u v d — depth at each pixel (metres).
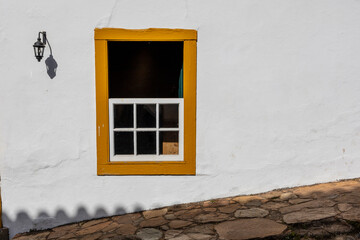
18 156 4.08
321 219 3.20
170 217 3.82
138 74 4.79
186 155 4.11
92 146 4.09
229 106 4.09
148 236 3.40
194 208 3.98
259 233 3.14
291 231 3.10
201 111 4.08
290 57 4.08
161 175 4.12
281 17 4.04
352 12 4.08
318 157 4.20
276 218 3.41
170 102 4.13
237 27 4.02
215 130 4.11
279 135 4.15
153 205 4.14
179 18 3.98
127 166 4.10
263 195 4.10
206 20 3.99
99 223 3.99
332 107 4.16
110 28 3.97
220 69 4.05
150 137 4.67
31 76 4.01
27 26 3.96
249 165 4.16
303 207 3.55
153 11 3.97
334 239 2.92
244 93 4.09
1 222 4.15
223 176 4.16
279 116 4.13
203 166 4.13
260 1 4.01
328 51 4.10
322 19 4.06
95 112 4.06
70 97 4.04
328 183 4.20
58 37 3.97
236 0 3.99
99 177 4.11
